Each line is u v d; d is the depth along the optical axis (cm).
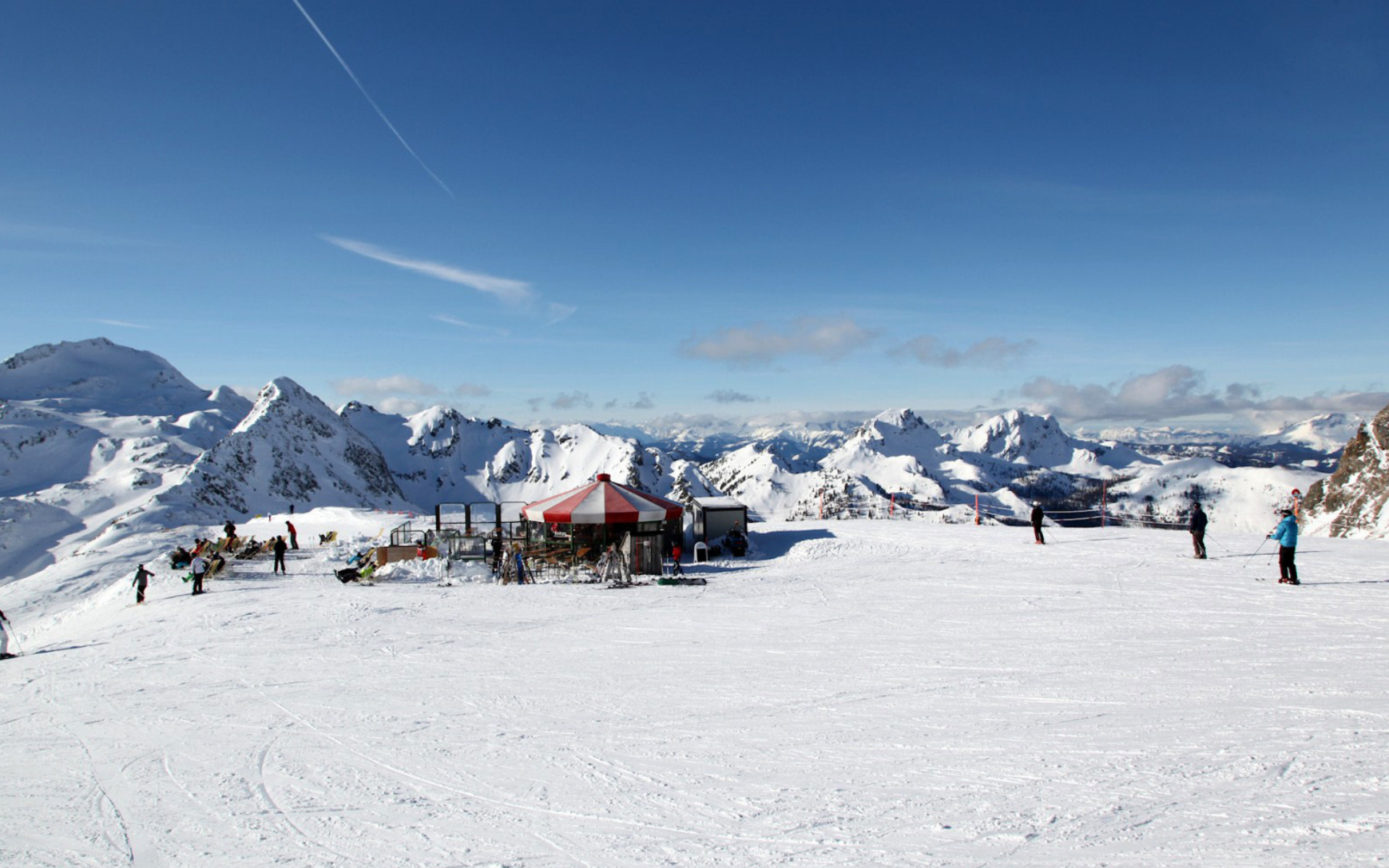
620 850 727
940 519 6831
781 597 2323
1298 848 644
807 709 1155
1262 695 1077
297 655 1764
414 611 2314
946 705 1130
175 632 2180
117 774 1027
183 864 750
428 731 1145
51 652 2084
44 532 18250
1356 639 1386
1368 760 827
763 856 697
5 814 898
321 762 1034
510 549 3177
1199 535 2517
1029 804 773
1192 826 698
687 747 1016
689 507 4106
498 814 829
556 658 1608
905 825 744
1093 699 1112
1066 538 3291
